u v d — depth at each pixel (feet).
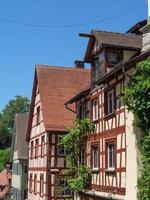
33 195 120.67
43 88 117.60
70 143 86.74
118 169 66.95
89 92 83.30
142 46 71.31
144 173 57.31
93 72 81.35
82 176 80.59
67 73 124.36
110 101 73.05
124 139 65.16
